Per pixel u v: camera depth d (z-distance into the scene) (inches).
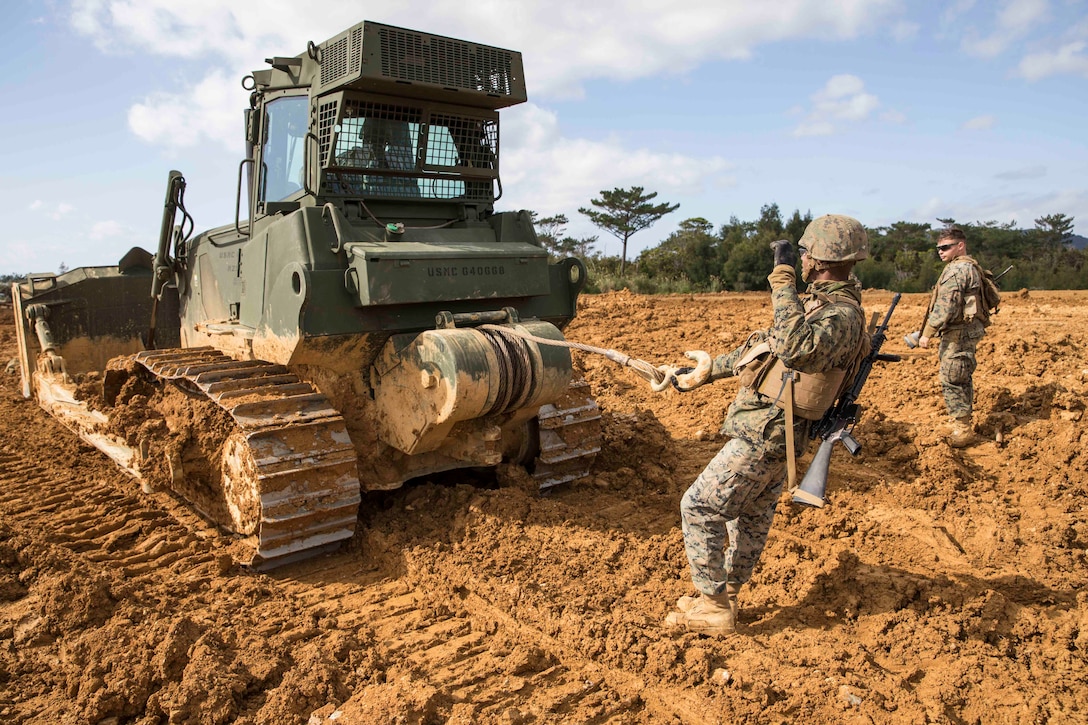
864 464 285.6
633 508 245.6
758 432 155.0
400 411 214.8
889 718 136.7
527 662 158.2
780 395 152.7
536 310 244.5
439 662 161.3
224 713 142.6
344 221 215.9
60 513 246.5
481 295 222.4
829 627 171.8
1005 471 272.5
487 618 177.9
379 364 220.7
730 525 173.6
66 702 149.6
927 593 180.4
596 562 199.5
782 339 146.0
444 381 198.5
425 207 245.4
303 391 216.5
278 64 237.9
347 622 180.2
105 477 283.9
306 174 226.7
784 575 192.9
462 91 234.7
